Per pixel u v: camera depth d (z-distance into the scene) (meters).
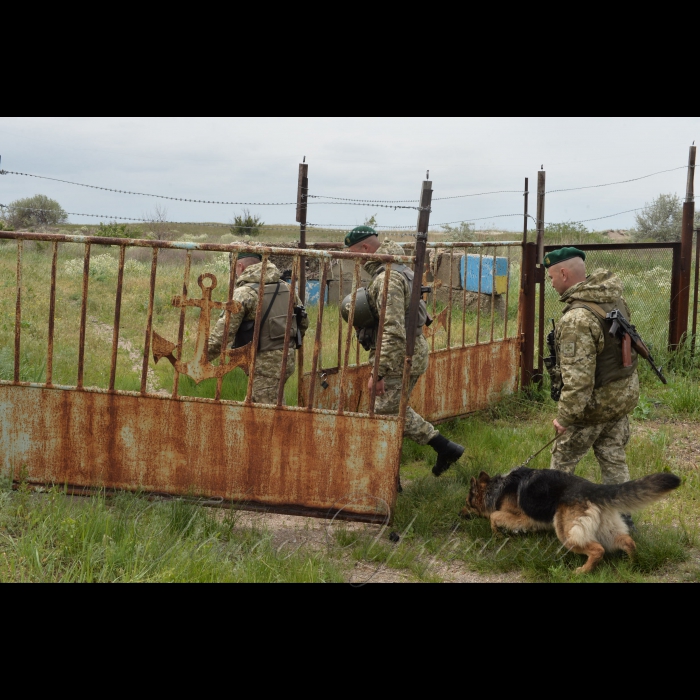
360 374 6.06
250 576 3.58
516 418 7.29
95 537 3.74
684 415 7.39
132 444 4.29
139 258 19.41
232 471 4.26
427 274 6.83
